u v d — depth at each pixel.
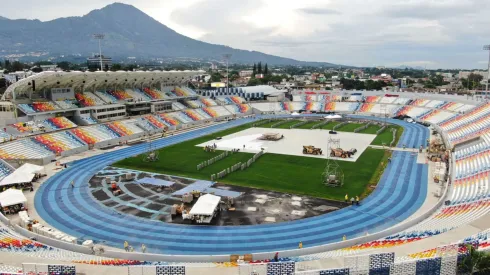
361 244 45.53
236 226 54.88
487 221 45.31
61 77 114.25
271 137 118.69
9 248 42.94
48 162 92.81
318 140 118.00
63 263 37.28
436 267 31.28
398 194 67.81
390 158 93.75
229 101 192.12
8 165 82.31
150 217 58.44
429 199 65.12
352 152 97.44
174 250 48.00
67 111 121.94
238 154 99.81
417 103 177.88
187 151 104.38
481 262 30.11
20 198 61.31
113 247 48.94
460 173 76.94
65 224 56.12
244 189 71.06
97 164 90.69
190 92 183.00
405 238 44.22
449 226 46.09
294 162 90.88
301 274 31.22
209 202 58.06
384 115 175.50
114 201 65.44
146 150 105.75
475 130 110.06
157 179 77.56
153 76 154.25
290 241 50.28
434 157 90.81
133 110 144.50
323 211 60.31
